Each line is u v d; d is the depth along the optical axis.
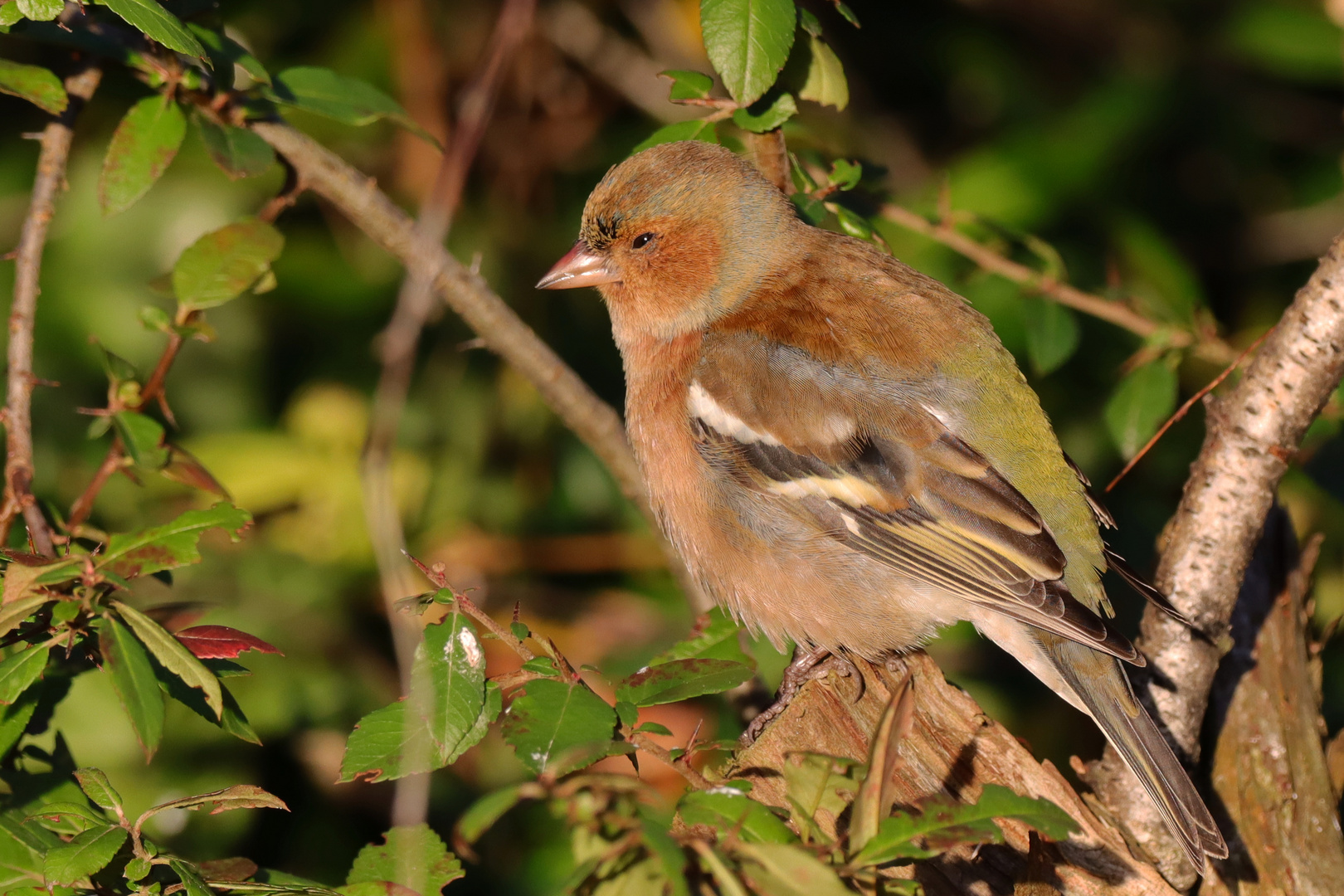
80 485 11.12
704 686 6.48
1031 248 10.39
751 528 8.65
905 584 8.40
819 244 9.32
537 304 12.37
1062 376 12.27
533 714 6.03
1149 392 10.23
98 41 7.81
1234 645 8.18
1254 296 13.34
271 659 10.92
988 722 7.25
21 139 11.30
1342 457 10.68
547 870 10.27
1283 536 8.39
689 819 5.15
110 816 6.60
